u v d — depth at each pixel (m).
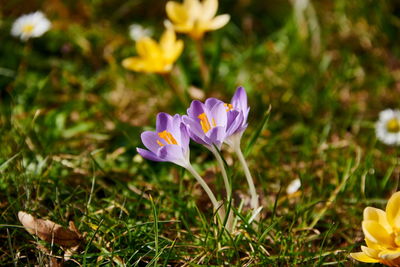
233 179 0.71
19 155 0.70
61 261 0.63
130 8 1.05
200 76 0.89
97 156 0.75
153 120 0.82
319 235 0.66
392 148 0.77
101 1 1.06
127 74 0.90
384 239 0.58
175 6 0.80
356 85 0.86
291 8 1.00
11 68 0.89
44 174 0.70
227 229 0.64
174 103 0.83
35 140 0.76
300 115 0.82
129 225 0.66
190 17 0.80
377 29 0.92
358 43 0.92
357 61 0.89
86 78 0.90
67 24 0.97
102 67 0.92
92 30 0.97
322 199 0.69
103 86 0.88
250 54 0.89
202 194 0.70
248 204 0.69
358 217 0.68
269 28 0.98
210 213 0.67
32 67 0.90
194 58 0.91
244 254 0.64
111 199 0.69
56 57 0.93
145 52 0.78
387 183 0.72
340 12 0.94
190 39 0.94
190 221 0.68
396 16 0.94
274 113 0.83
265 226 0.66
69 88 0.88
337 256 0.63
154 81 0.87
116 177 0.73
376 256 0.57
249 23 0.96
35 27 0.89
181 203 0.68
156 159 0.60
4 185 0.69
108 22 1.01
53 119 0.80
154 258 0.61
